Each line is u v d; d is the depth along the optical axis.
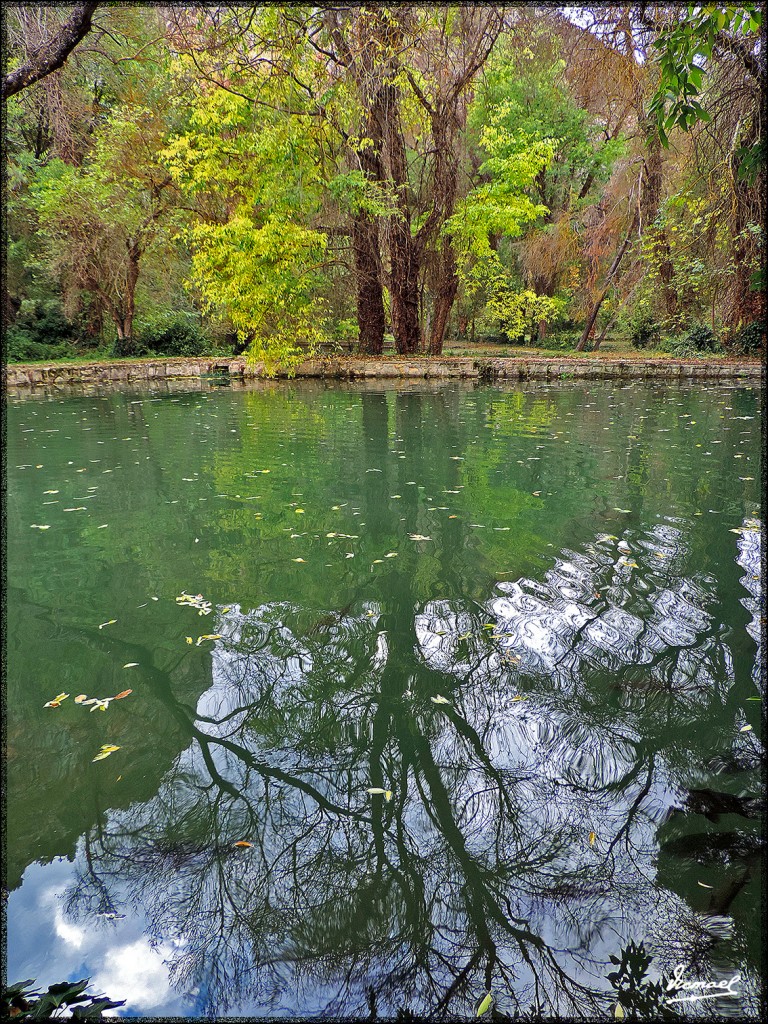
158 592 3.73
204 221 16.48
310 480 6.13
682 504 5.05
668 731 2.41
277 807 2.14
